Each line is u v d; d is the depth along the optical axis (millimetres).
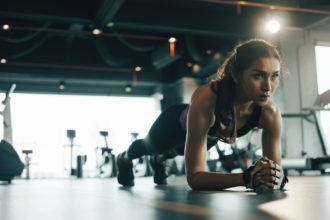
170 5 8375
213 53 10188
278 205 847
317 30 9594
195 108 1489
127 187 2256
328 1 7816
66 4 7715
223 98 1482
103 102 13453
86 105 13352
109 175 11008
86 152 13297
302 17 8891
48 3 7598
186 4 8422
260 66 1361
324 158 5941
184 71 11805
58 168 13070
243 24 8625
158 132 2000
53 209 883
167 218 625
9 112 11719
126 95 13383
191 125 1496
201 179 1458
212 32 8562
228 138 1606
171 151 2326
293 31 9383
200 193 1349
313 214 670
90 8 7785
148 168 10273
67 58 11016
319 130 8047
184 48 10359
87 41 11250
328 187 1706
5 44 9789
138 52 10906
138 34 10281
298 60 9344
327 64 9602
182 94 11766
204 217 630
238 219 598
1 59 9828
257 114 1575
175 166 10008
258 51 1373
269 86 1384
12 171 4941
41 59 10883
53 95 13070
